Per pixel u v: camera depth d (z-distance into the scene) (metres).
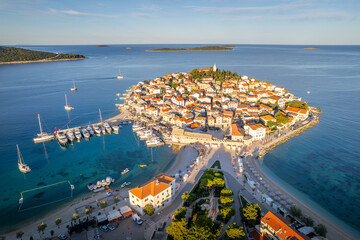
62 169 141.25
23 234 89.88
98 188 121.88
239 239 77.44
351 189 119.19
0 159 152.88
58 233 89.19
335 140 174.38
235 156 149.50
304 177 129.25
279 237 78.12
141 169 140.38
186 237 78.69
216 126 197.88
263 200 106.88
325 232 85.19
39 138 181.50
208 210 99.25
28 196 115.75
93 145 173.75
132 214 96.75
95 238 83.88
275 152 156.88
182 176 129.12
